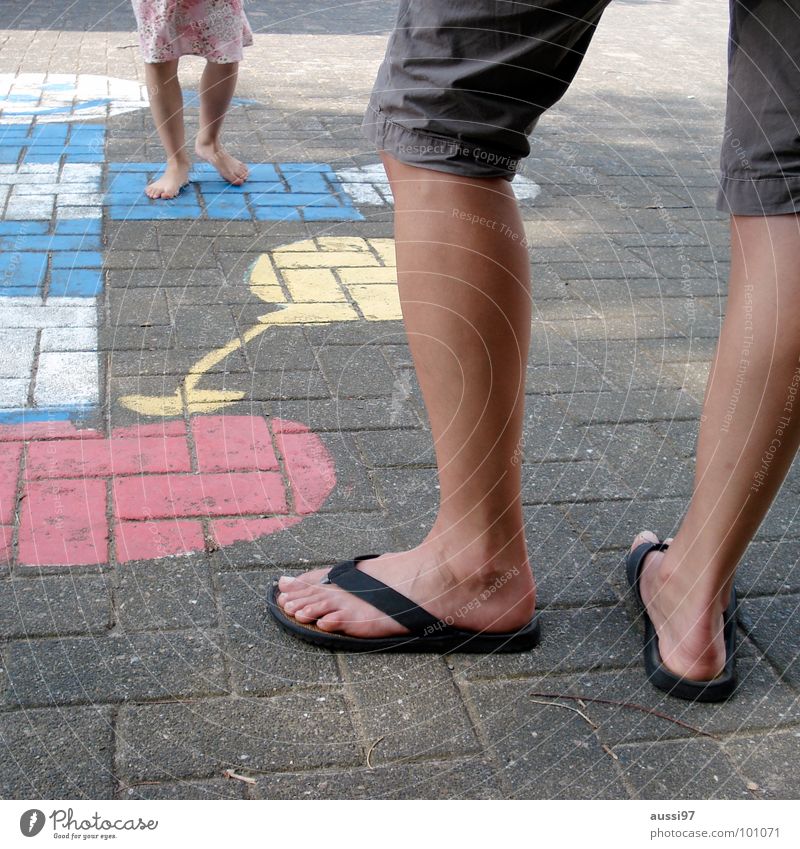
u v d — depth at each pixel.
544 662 1.44
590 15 1.13
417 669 1.41
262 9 7.38
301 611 1.43
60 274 2.69
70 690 1.32
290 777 1.22
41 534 1.64
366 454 1.96
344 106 4.71
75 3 7.61
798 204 1.20
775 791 1.24
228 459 1.91
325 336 2.46
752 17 1.18
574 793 1.22
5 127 4.05
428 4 1.12
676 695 1.38
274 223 3.18
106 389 2.14
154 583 1.55
